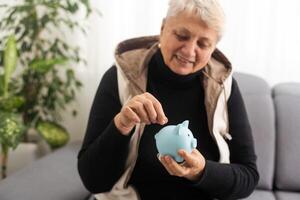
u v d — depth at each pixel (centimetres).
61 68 194
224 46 182
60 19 181
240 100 114
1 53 178
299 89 167
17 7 176
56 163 151
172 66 98
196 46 94
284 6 176
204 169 92
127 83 104
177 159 83
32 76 186
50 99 187
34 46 186
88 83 195
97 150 93
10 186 126
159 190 104
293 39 179
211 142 107
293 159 155
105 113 104
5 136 154
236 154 110
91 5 185
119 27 187
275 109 163
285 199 148
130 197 103
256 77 171
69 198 124
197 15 89
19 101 172
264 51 182
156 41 116
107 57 190
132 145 99
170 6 95
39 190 126
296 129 157
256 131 156
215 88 107
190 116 106
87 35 190
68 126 203
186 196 105
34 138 209
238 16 179
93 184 98
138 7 183
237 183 100
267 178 154
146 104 83
